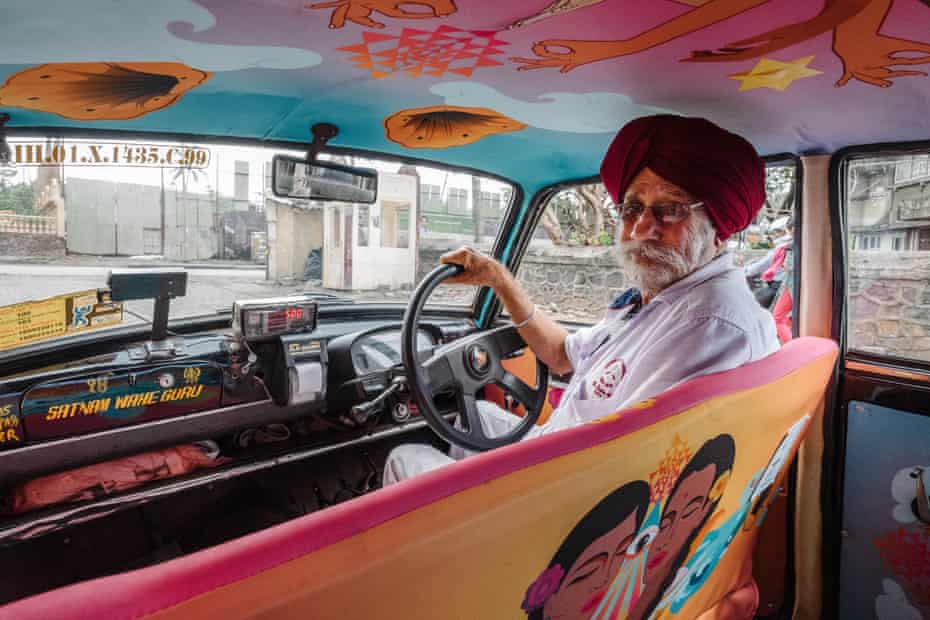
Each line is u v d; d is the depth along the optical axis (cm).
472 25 107
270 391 183
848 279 190
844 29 104
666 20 103
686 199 131
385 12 102
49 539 161
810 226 192
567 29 109
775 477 158
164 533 181
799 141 181
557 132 189
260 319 175
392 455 176
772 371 121
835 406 188
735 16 100
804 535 195
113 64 125
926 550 172
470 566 68
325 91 151
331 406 197
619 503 87
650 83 141
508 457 72
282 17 104
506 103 162
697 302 126
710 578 146
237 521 193
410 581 62
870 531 183
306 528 56
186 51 120
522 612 80
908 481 174
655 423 89
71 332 162
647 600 115
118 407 158
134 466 161
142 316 177
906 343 202
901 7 94
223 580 50
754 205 135
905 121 157
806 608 196
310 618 54
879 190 196
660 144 130
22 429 146
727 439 109
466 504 65
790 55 119
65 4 95
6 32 107
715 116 165
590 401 136
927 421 170
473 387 166
